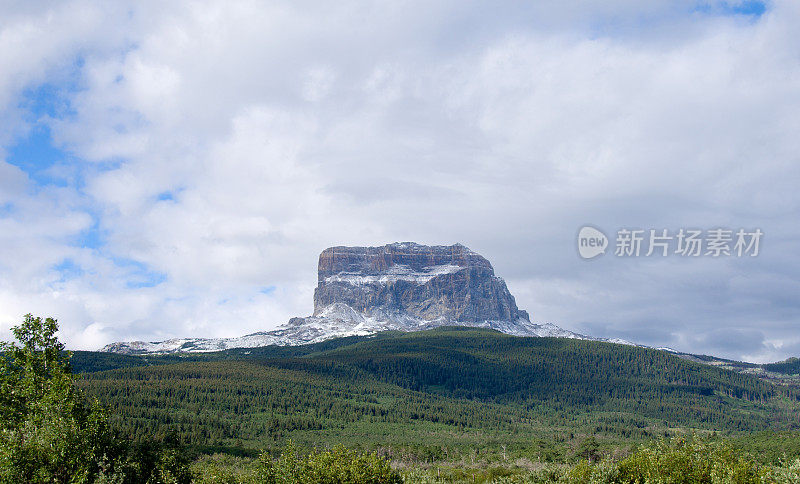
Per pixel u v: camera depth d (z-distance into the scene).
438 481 131.12
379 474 86.06
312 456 91.75
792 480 67.50
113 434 70.12
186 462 78.12
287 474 87.50
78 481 61.28
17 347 67.88
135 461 70.69
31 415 64.25
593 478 79.56
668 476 73.69
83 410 67.19
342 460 88.00
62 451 62.19
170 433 80.12
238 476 100.94
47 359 68.69
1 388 66.19
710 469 73.06
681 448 78.12
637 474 77.06
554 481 109.56
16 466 60.84
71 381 67.44
